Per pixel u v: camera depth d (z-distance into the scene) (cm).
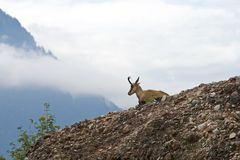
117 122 5753
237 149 4469
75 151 5541
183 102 5472
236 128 4666
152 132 5100
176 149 4784
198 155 4588
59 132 6044
